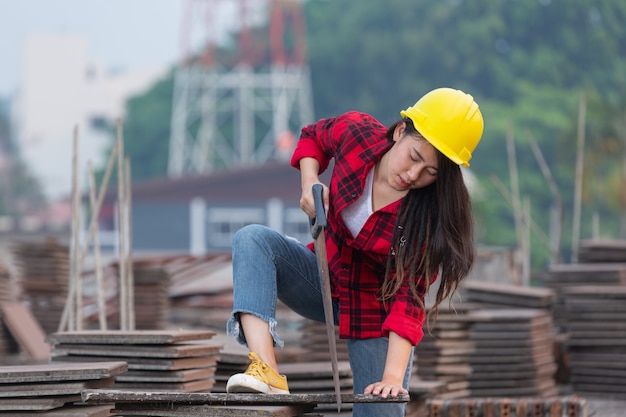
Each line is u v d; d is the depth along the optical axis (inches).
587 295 464.4
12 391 235.6
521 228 612.7
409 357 246.4
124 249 363.6
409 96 3703.3
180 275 682.8
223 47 4276.6
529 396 425.7
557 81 3489.2
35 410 235.0
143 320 585.9
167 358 270.4
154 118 4082.2
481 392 425.1
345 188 232.5
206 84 4018.2
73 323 371.6
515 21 3627.0
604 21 3612.2
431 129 224.8
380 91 3821.4
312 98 3929.6
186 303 659.4
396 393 223.9
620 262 513.3
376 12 3873.0
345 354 389.1
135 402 230.8
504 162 2923.2
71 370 237.1
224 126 4008.4
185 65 4018.2
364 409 248.8
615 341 458.0
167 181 2588.6
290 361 380.5
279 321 604.4
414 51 3705.7
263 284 235.1
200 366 279.7
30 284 636.1
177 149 3914.9
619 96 3240.7
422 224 230.4
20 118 6136.8
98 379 240.8
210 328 617.6
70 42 5994.1
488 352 425.1
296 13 3914.9
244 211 2620.6
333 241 242.1
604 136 1672.0
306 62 3892.7
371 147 232.5
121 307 362.3
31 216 5142.7
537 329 434.3
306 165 242.2
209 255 687.7
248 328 234.1
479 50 3612.2
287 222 2615.7
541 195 2800.2
